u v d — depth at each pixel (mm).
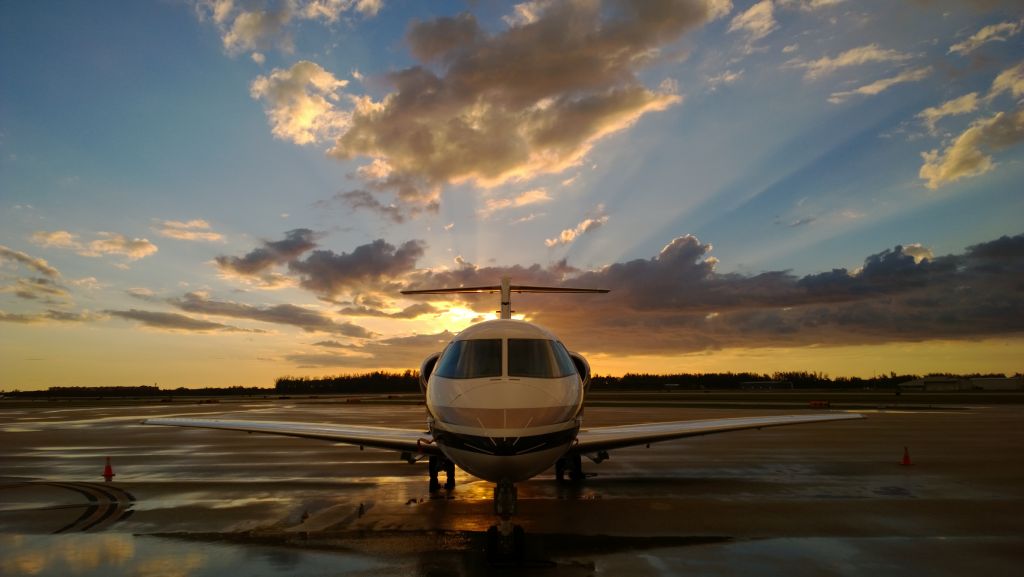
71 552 7645
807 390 106062
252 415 33969
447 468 11625
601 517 9344
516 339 8664
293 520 9328
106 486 12414
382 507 10250
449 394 7977
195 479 13258
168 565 7105
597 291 15570
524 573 6699
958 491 11312
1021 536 8078
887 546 7613
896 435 22172
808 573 6586
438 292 15562
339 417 31250
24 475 13953
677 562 7000
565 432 7730
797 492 11312
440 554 7484
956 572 6590
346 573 6766
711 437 21969
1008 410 37375
